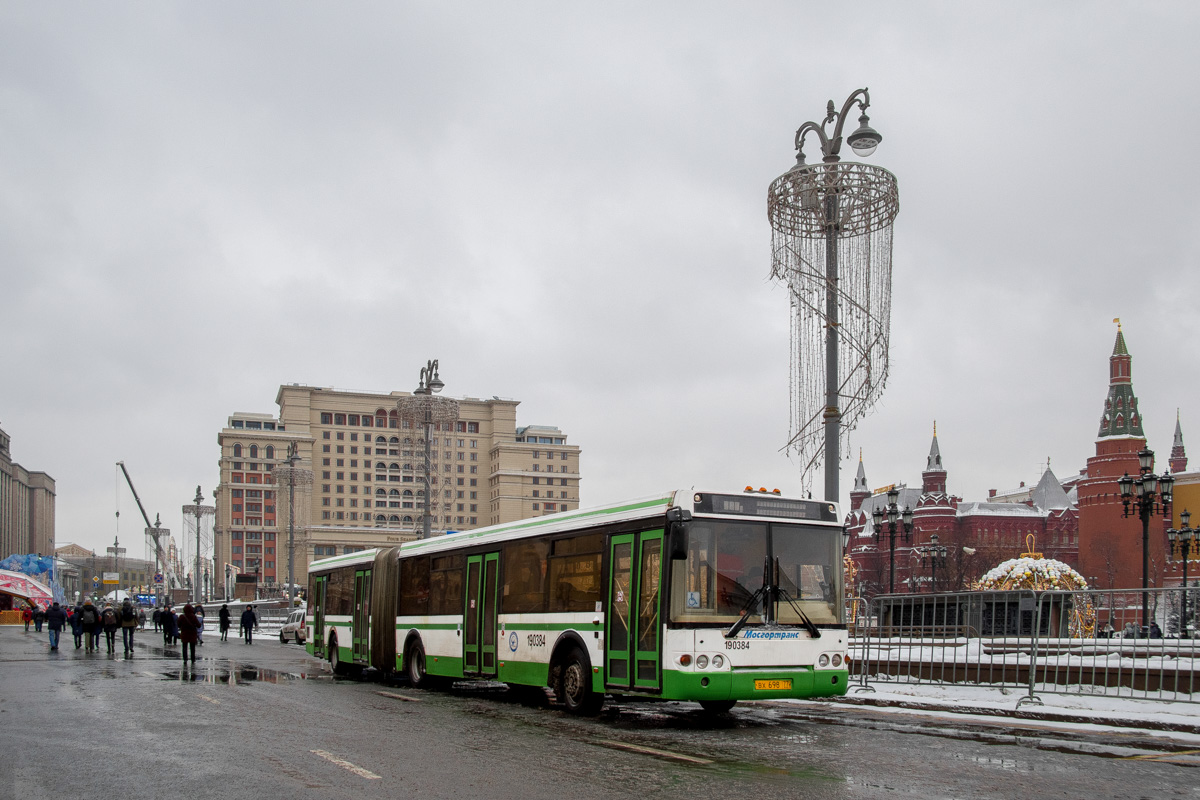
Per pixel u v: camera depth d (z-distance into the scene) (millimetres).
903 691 17781
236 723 13992
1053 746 11875
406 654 21391
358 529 193125
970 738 12625
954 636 18719
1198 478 122500
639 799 8617
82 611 38969
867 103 19141
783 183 19406
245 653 36938
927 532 138625
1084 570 126875
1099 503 126062
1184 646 14297
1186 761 10727
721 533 13625
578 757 10930
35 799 8617
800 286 19469
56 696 18125
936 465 145500
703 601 13336
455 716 15047
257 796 8742
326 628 26625
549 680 16000
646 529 14055
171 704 16609
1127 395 126938
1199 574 117688
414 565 21562
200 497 105188
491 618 18000
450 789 9055
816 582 14117
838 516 14555
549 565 16406
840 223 19438
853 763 10578
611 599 14648
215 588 186875
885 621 20312
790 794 8844
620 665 14266
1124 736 12500
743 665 13289
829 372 19156
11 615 91250
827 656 13914
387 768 10188
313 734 12844
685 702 17391
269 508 189875
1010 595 18000
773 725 14070
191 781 9445
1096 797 8742
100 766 10305
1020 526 141625
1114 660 15227
